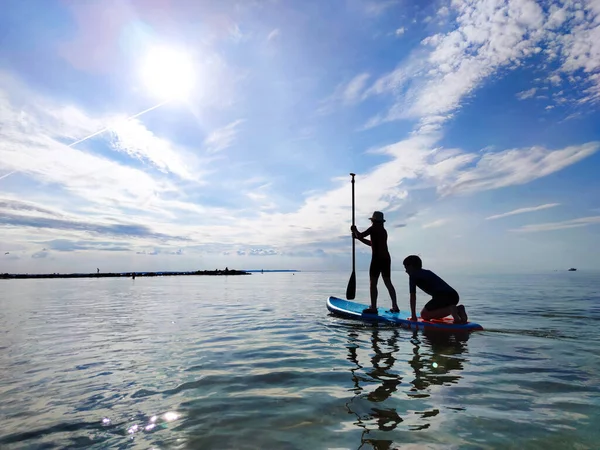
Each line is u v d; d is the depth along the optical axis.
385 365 3.62
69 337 5.25
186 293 15.73
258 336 5.23
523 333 5.27
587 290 15.31
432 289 5.92
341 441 2.01
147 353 4.21
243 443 2.00
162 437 2.09
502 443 1.95
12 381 3.19
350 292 8.04
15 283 31.48
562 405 2.51
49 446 2.00
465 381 3.08
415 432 2.11
